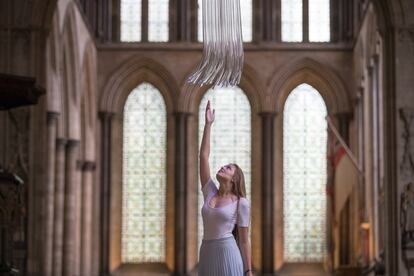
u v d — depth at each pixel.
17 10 45.88
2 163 45.00
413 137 46.00
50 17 46.22
